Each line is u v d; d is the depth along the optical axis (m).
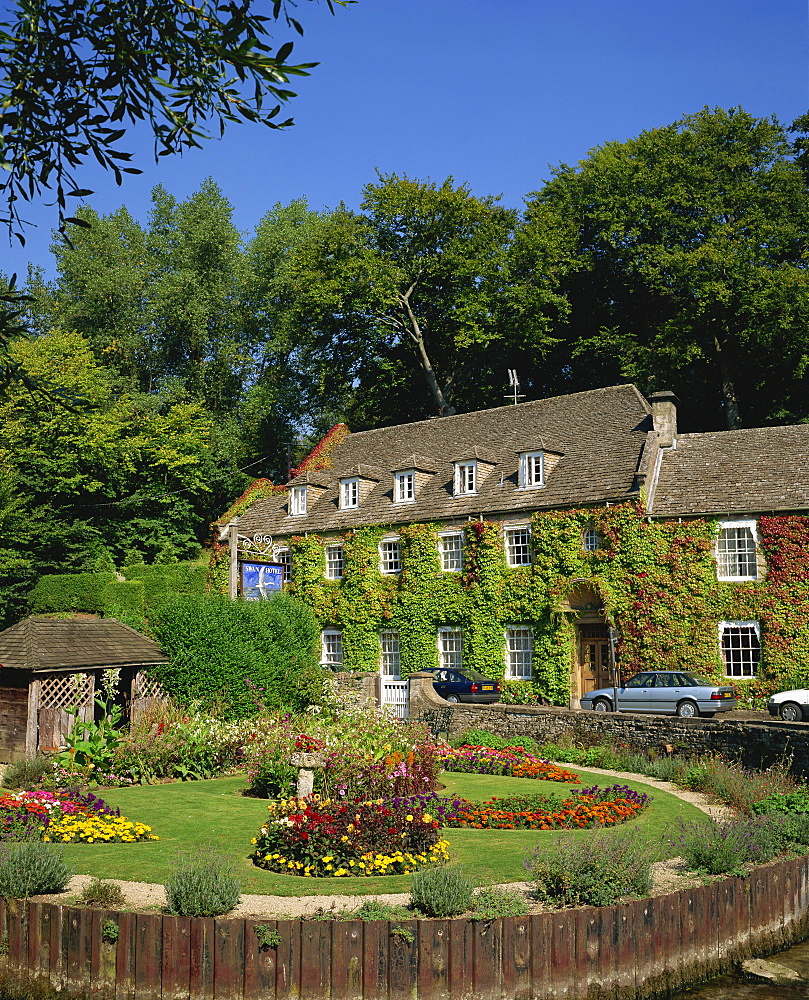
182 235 65.12
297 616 31.48
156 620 28.28
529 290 50.94
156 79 7.66
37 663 23.62
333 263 53.41
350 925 11.09
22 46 7.62
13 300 8.88
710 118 51.38
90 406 9.72
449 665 37.62
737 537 31.80
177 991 11.08
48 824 15.82
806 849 15.71
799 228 48.47
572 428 39.47
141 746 21.50
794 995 12.44
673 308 52.59
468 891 11.87
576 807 18.14
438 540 38.38
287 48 7.27
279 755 19.38
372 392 58.31
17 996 11.54
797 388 47.81
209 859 13.34
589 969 11.84
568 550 34.47
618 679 32.88
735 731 24.09
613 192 51.31
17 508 50.53
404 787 16.06
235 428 60.16
